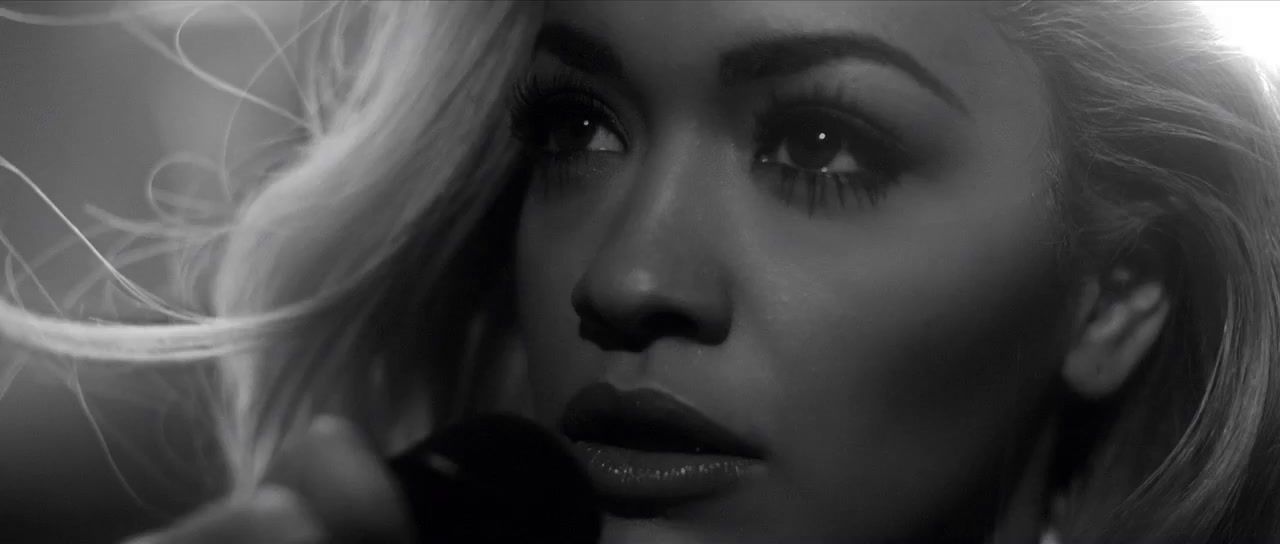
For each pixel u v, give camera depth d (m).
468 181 1.20
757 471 0.92
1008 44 0.96
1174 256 1.08
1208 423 1.11
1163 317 1.08
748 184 0.93
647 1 0.92
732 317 0.91
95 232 1.38
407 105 1.19
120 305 1.29
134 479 1.90
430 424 1.30
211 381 1.36
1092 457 1.14
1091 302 1.05
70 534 1.89
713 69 0.91
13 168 1.23
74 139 2.00
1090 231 1.03
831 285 0.91
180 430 1.62
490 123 1.17
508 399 1.28
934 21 0.91
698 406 0.91
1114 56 1.02
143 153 2.02
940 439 0.96
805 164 0.93
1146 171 1.04
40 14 2.03
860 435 0.93
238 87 1.47
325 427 0.78
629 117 0.96
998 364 0.98
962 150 0.93
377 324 1.26
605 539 0.94
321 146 1.23
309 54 1.30
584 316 0.93
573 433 0.96
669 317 0.91
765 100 0.91
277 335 1.24
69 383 1.33
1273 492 1.12
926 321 0.93
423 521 0.85
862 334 0.92
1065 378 1.06
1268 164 1.07
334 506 0.75
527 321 1.01
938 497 0.98
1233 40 1.05
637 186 0.94
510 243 1.23
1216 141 1.05
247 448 1.28
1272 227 1.08
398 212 1.21
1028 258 0.97
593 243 0.96
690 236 0.91
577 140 1.00
